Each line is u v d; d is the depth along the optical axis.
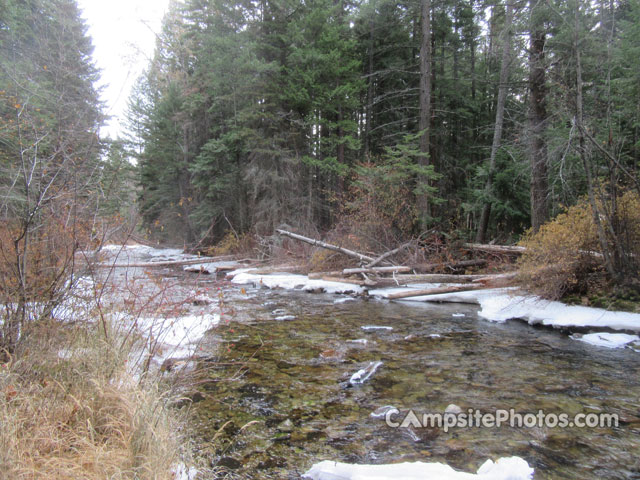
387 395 4.06
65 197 3.81
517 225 16.84
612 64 7.71
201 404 3.80
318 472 2.63
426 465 2.68
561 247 7.22
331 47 16.91
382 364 5.00
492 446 3.10
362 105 21.06
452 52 23.45
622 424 3.45
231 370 4.69
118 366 3.20
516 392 4.14
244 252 17.67
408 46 20.05
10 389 2.58
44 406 2.61
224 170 19.77
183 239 23.28
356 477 2.54
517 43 10.27
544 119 9.90
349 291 10.31
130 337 4.08
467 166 20.14
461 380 4.48
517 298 7.96
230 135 18.17
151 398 2.85
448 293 9.41
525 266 7.84
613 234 6.75
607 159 6.93
